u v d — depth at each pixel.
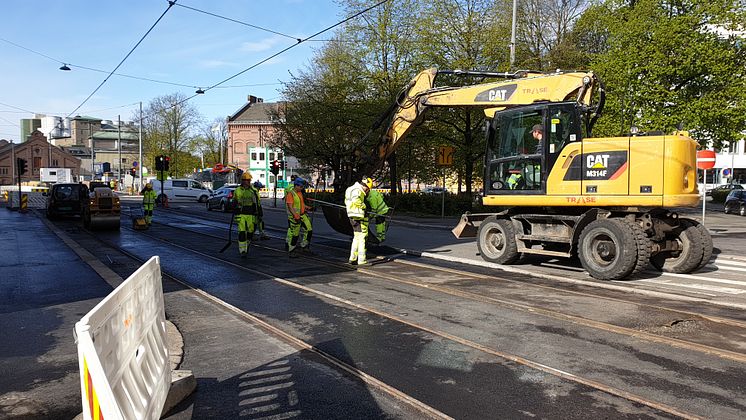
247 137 71.44
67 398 4.31
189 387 4.36
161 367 3.79
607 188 9.62
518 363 5.12
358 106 28.38
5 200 43.81
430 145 28.83
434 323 6.50
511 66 20.92
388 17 27.56
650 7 23.98
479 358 5.25
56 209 24.45
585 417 3.96
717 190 42.75
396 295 8.07
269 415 4.00
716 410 4.09
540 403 4.21
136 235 17.11
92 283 8.99
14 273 9.94
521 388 4.50
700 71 23.69
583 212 10.46
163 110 67.38
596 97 13.12
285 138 33.47
